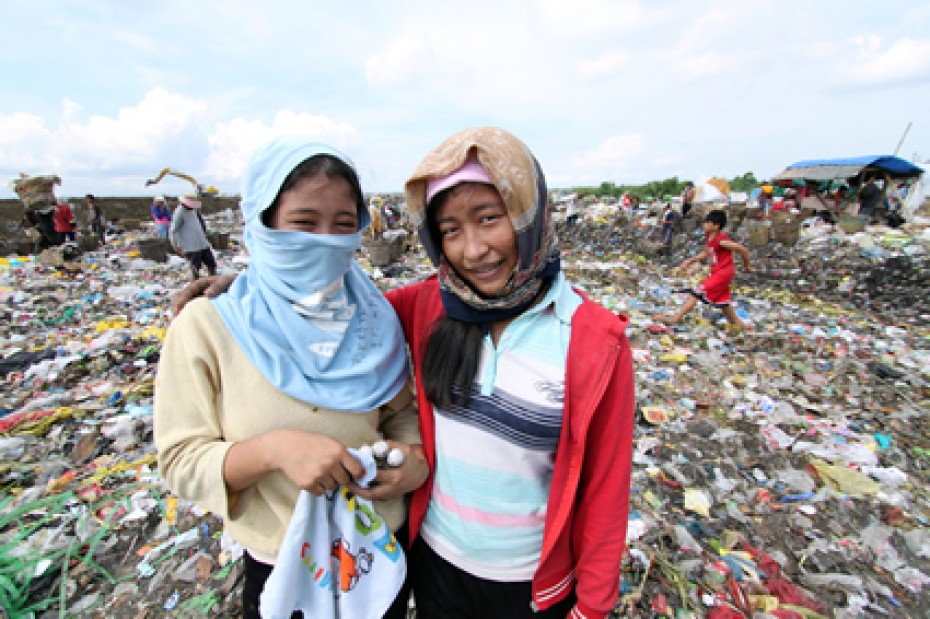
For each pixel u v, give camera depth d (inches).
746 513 108.0
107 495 108.5
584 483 43.0
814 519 106.8
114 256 398.6
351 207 40.8
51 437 133.6
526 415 40.0
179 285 314.2
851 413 156.3
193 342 38.4
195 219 293.9
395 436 48.1
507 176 34.3
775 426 145.5
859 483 117.0
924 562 95.5
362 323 44.6
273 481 41.3
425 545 48.7
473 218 36.7
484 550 43.6
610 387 39.6
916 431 146.4
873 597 86.7
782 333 232.4
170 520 101.1
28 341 213.2
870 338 229.6
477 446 41.7
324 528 40.0
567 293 43.9
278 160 37.9
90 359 187.6
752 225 491.5
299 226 38.4
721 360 197.8
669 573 87.7
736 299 307.1
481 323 41.9
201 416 39.6
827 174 649.0
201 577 87.0
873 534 101.3
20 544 94.0
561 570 44.9
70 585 86.0
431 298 49.1
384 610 42.4
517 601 45.0
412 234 492.7
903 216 571.8
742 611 81.1
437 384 42.3
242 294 42.6
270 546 41.6
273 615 37.2
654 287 328.2
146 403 151.5
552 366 40.5
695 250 470.3
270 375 38.5
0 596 82.0
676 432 140.2
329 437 39.1
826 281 351.6
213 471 36.8
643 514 104.3
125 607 82.3
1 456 124.0
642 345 214.5
